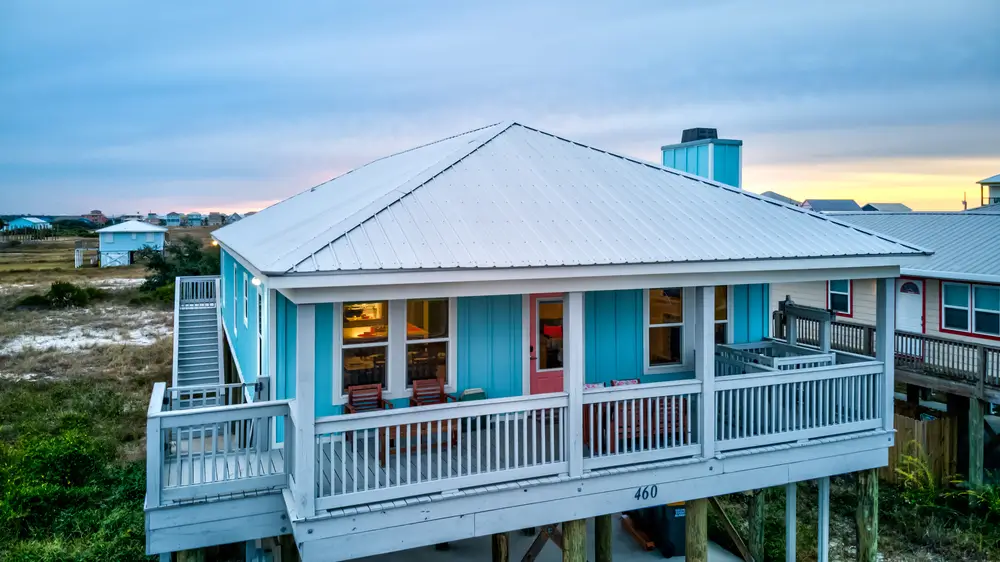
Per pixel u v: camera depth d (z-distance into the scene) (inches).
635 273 329.1
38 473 621.0
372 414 291.3
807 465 386.3
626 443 351.9
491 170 413.4
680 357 440.8
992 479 621.9
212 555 493.0
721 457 358.3
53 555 494.6
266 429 382.0
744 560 515.8
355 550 288.5
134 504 592.7
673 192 434.0
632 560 502.9
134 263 2682.1
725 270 350.3
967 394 603.5
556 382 406.3
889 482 650.2
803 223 416.8
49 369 1045.2
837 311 880.3
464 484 307.6
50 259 3021.7
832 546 543.2
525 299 394.6
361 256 287.0
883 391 407.2
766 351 464.4
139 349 1188.5
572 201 392.8
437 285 300.0
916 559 520.1
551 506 325.4
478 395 377.1
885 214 956.0
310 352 279.4
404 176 422.9
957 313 719.7
